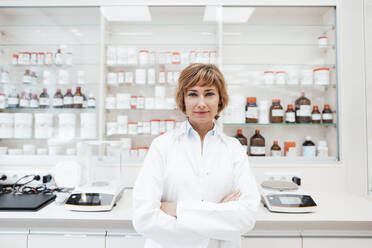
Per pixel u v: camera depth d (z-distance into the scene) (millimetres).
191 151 918
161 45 1929
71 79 1906
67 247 1066
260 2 1671
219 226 773
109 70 1864
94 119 1739
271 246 1064
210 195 876
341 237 1058
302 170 1594
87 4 1688
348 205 1224
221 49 1685
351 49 1551
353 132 1521
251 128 1852
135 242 1062
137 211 781
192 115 860
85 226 1059
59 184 1485
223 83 888
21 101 1791
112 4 1687
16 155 1653
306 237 1063
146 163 868
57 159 1652
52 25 1930
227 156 926
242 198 831
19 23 1918
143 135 1798
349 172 1555
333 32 1703
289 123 1737
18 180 1449
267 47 1932
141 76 1788
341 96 1617
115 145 1499
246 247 1069
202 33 1934
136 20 1888
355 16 1506
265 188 1273
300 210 1098
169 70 1834
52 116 1793
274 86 1882
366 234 1064
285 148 1761
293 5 1669
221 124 1663
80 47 1934
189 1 1678
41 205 1146
